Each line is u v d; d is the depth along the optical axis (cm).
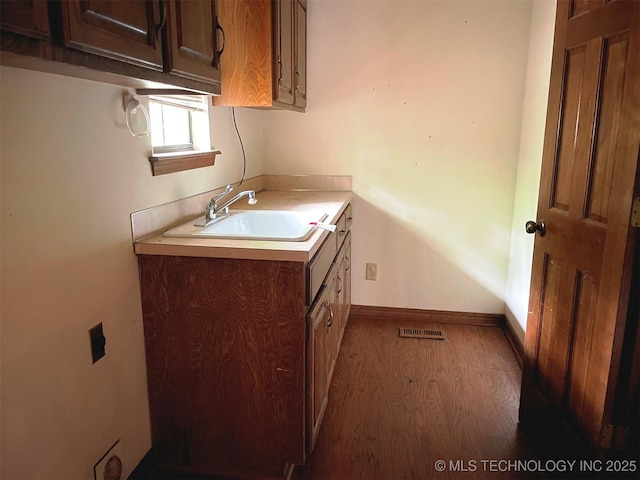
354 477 174
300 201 263
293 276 155
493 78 278
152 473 178
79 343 135
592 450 156
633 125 134
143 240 164
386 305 322
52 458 127
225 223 204
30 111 114
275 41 208
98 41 92
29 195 115
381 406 218
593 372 156
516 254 282
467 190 295
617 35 142
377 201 307
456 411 215
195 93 154
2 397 110
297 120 303
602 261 150
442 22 277
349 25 286
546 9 240
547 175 187
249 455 174
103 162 143
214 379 169
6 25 73
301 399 165
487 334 297
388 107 293
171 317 166
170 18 120
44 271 121
